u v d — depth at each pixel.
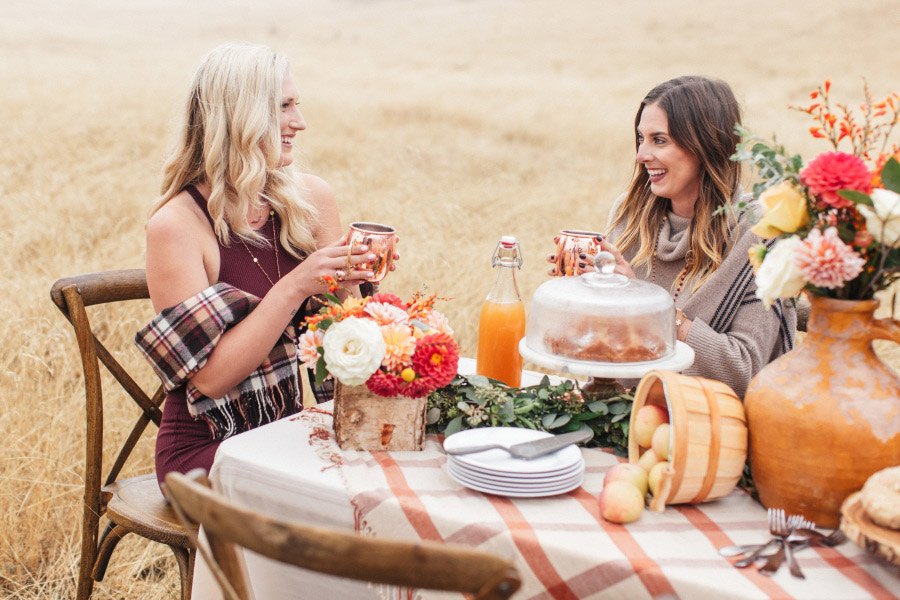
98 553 2.37
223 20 67.50
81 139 10.48
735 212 2.46
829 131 1.60
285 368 2.45
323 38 48.84
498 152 11.45
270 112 2.44
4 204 6.86
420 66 30.09
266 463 1.78
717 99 2.44
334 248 2.16
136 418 3.61
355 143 11.69
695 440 1.55
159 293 2.37
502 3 62.59
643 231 2.66
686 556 1.43
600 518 1.57
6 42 30.72
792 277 1.49
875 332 1.50
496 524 1.52
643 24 45.84
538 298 1.93
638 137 2.61
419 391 1.79
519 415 1.91
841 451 1.48
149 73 19.55
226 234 2.45
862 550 1.45
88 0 76.69
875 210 1.41
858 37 38.12
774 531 1.49
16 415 3.32
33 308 4.23
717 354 2.27
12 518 2.92
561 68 30.53
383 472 1.74
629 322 1.83
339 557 1.05
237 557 1.40
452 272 5.09
